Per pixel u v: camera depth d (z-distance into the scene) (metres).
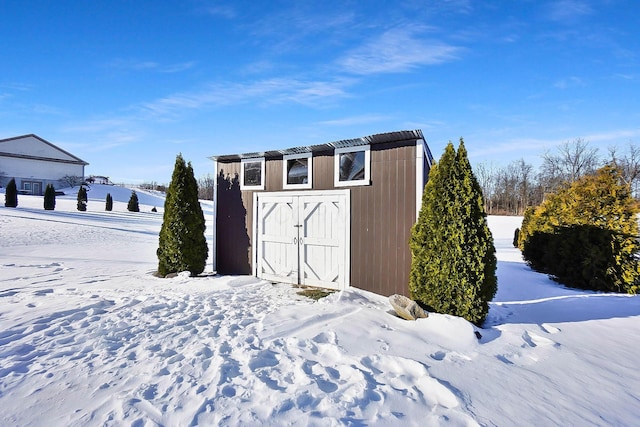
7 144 33.75
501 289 6.58
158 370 2.78
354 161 6.04
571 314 4.82
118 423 2.08
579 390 2.61
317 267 6.39
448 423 2.11
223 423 2.05
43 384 2.58
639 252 6.28
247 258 7.37
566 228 7.09
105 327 3.83
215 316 4.31
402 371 2.79
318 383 2.51
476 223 4.21
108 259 9.41
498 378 2.74
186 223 7.26
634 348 3.51
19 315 4.24
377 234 5.77
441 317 3.86
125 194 39.44
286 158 6.84
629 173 29.72
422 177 5.43
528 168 40.19
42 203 23.67
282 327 3.76
